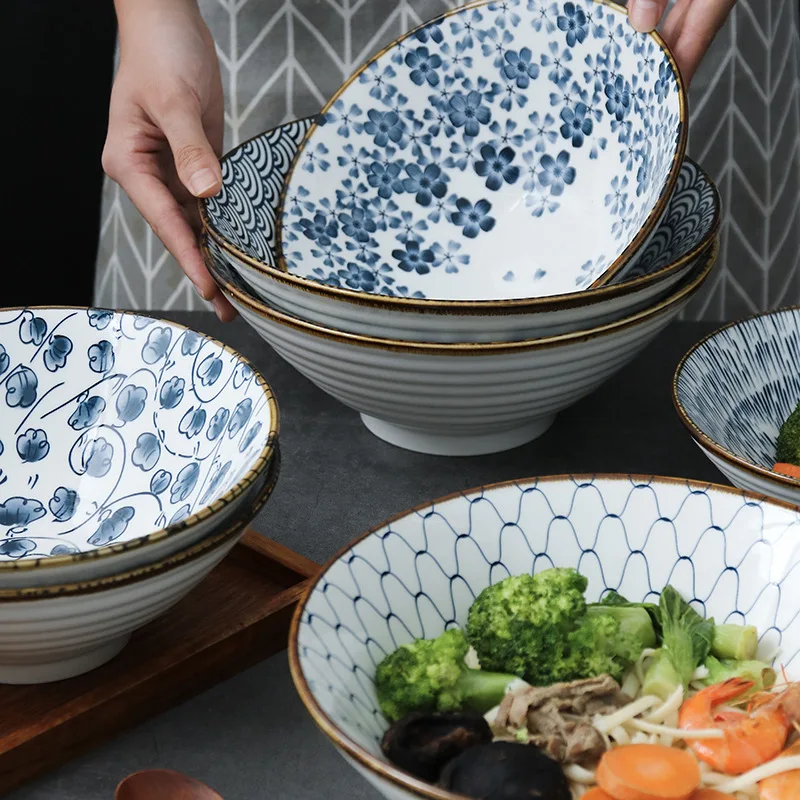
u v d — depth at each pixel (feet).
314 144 3.14
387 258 3.14
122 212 4.48
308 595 1.73
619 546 2.04
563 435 3.00
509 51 3.10
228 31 4.08
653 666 1.88
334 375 2.47
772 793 1.61
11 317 2.51
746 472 2.22
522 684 1.77
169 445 2.38
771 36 4.07
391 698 1.72
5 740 1.81
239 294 2.48
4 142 6.41
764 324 2.87
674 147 2.56
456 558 1.98
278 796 1.82
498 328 2.26
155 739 1.94
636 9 2.71
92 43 6.34
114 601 1.72
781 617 1.92
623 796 1.55
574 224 3.05
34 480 2.49
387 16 3.99
